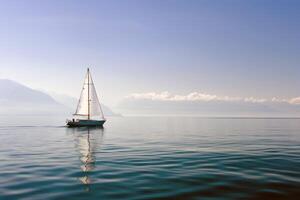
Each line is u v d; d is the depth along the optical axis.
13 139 48.94
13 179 19.33
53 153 32.38
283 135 62.41
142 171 22.03
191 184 18.02
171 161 26.77
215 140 49.31
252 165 24.36
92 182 18.61
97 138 53.44
